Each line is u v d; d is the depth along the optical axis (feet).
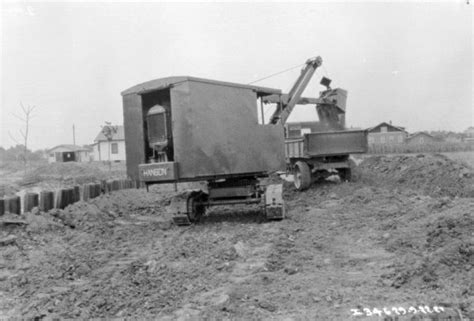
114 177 102.17
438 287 19.79
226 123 39.70
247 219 41.93
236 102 40.75
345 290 20.68
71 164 122.31
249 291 21.30
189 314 18.85
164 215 48.39
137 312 19.58
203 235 34.94
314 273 24.00
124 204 54.60
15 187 75.51
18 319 19.13
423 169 56.44
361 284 21.52
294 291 20.95
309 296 20.02
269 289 21.52
